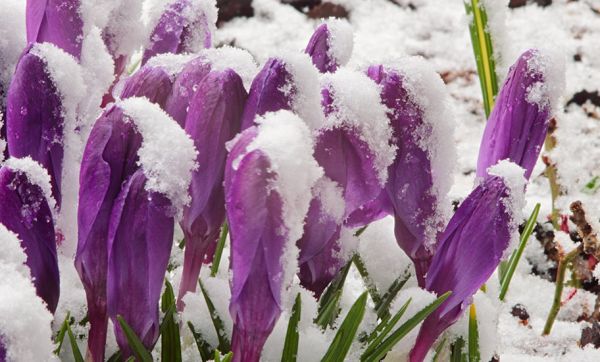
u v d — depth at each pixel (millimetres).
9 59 481
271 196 402
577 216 641
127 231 424
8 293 389
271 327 420
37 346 391
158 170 420
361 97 441
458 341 502
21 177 420
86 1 475
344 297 532
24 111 443
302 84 433
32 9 476
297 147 402
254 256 409
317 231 447
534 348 644
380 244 524
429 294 472
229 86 435
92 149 423
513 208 455
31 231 422
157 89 453
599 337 632
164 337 458
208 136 436
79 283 496
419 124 462
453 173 471
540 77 479
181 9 514
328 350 459
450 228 464
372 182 450
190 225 450
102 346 445
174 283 509
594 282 710
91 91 478
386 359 496
